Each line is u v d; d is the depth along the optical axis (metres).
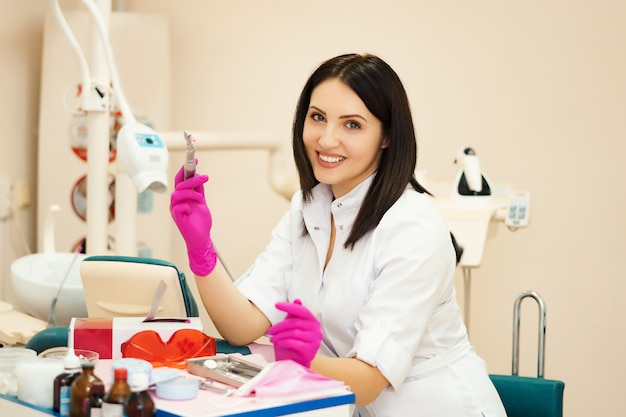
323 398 1.42
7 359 1.67
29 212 3.74
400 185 1.90
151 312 1.79
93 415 1.36
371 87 1.84
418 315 1.78
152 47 3.63
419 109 3.66
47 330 2.03
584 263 3.49
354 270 1.90
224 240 4.02
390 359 1.71
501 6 3.52
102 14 2.85
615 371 3.48
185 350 1.71
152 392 1.42
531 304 3.58
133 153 2.25
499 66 3.54
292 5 3.82
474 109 3.58
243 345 2.01
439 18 3.60
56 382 1.49
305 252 2.06
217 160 3.99
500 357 3.64
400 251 1.82
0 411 1.57
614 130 3.41
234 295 1.96
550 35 3.46
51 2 2.72
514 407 2.16
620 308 3.45
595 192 3.45
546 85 3.48
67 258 2.90
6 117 3.58
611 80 3.40
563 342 3.55
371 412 1.92
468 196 3.13
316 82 1.92
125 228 2.84
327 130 1.85
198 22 3.96
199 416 1.29
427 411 1.91
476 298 3.66
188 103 4.02
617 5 3.37
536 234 3.54
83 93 2.81
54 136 3.53
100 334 1.72
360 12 3.72
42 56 3.67
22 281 2.75
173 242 4.01
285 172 3.52
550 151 3.50
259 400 1.37
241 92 3.92
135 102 3.61
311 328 1.54
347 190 1.95
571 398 3.55
